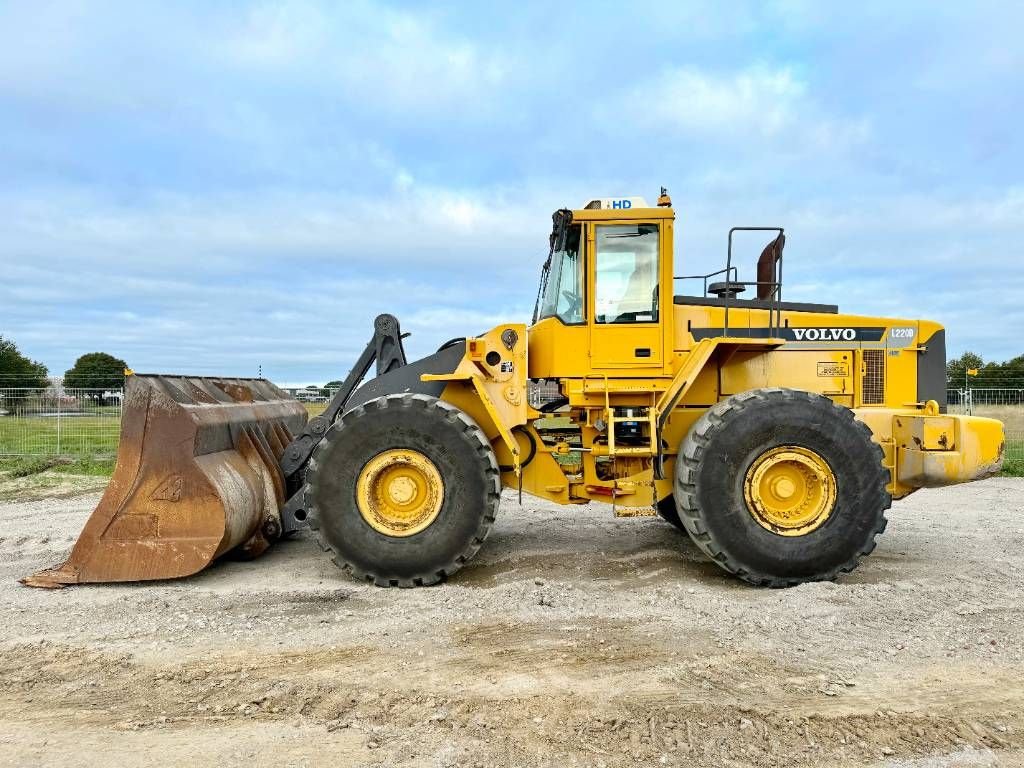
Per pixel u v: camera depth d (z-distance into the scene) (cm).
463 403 574
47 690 350
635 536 688
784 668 371
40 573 513
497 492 521
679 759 287
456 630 426
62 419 1429
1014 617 448
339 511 519
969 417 551
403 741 300
